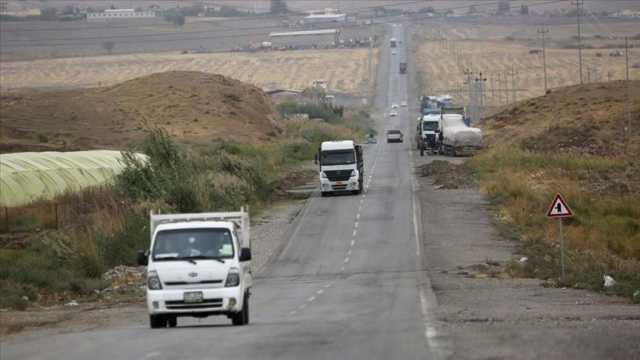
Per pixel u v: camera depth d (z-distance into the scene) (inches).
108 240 4975.4
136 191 6220.5
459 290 3846.0
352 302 3464.6
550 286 3988.7
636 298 3348.9
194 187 6146.7
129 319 3117.6
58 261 4726.9
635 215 6953.7
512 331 2244.1
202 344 2153.1
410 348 2003.0
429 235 6013.8
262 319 2893.7
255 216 7086.6
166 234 2689.5
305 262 5280.5
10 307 3646.7
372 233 6181.1
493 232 6067.9
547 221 6441.9
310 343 2122.3
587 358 1840.6
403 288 3996.1
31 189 6776.6
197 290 2588.6
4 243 5364.2
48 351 2167.8
